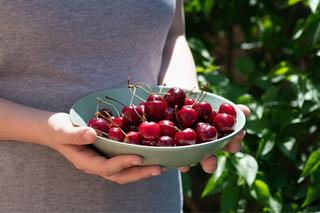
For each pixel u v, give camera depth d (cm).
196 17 169
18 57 78
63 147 75
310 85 127
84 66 81
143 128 73
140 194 89
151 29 84
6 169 82
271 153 136
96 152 76
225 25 166
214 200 181
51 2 76
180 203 97
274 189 134
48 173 82
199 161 74
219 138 78
